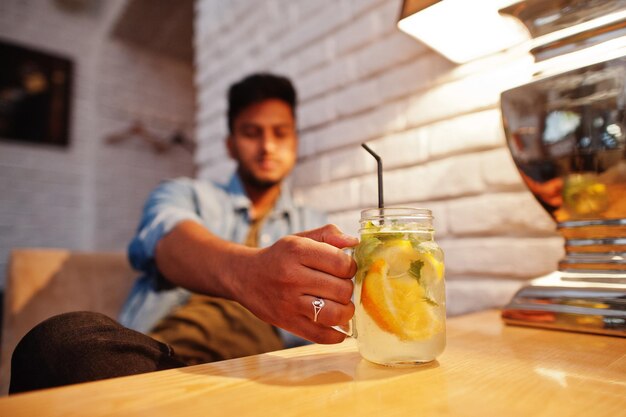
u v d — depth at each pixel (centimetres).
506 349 54
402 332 45
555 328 65
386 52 123
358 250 50
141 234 101
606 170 59
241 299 61
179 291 114
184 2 298
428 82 113
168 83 378
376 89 126
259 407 33
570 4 63
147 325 111
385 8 124
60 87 327
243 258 62
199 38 205
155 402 34
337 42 138
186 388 38
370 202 125
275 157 132
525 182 70
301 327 53
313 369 45
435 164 110
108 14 337
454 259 106
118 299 138
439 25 81
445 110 109
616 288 61
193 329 103
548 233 91
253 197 142
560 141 62
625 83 56
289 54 155
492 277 99
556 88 62
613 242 64
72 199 327
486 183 101
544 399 35
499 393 37
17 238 302
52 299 127
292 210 136
